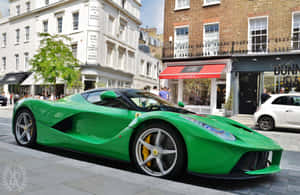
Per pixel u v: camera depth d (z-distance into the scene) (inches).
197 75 464.4
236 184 100.7
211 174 90.0
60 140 130.0
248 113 491.8
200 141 89.8
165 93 415.8
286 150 194.9
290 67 447.8
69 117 130.6
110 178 83.7
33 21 879.7
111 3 789.2
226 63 485.4
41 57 633.0
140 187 76.4
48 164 97.0
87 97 138.4
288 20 460.8
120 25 870.4
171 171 94.9
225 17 510.9
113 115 116.5
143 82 1052.5
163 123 97.8
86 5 733.9
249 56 472.7
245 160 94.2
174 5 567.8
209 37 530.3
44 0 845.8
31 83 832.9
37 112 142.3
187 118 97.3
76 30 754.2
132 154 104.6
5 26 1007.0
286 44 460.4
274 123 337.4
